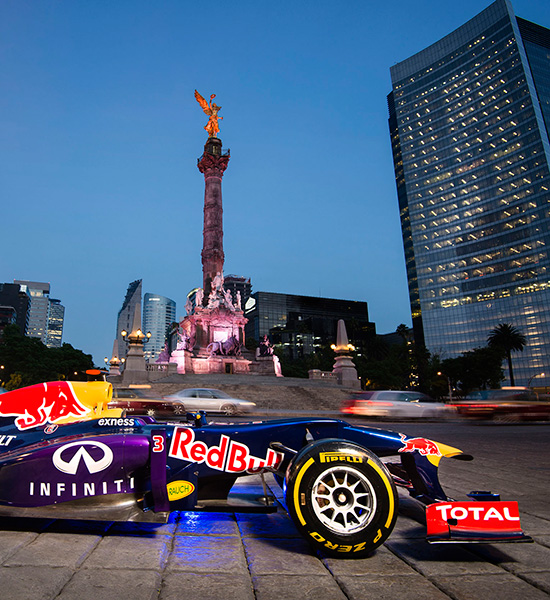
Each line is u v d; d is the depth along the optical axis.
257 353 54.09
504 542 2.81
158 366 37.75
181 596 2.25
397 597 2.29
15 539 2.96
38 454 3.19
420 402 18.67
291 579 2.49
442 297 113.62
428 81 129.00
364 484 2.89
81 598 2.15
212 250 54.41
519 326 99.56
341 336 44.00
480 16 120.06
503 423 17.50
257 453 3.51
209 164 57.41
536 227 100.44
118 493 3.23
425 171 124.62
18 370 59.59
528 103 106.38
